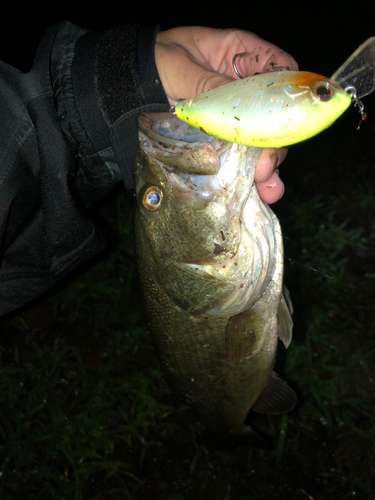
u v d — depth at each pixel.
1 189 0.29
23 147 0.29
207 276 0.29
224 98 0.19
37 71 0.28
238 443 0.47
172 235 0.28
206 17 1.05
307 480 0.51
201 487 0.52
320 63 0.92
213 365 0.37
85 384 0.59
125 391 0.59
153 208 0.28
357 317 0.63
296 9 1.01
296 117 0.18
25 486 0.52
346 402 0.56
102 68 0.28
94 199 0.35
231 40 0.30
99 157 0.30
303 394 0.57
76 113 0.29
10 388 0.58
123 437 0.55
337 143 0.82
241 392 0.40
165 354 0.38
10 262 0.33
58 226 0.30
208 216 0.27
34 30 1.04
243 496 0.51
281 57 0.28
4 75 0.29
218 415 0.43
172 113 0.25
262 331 0.35
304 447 0.53
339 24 0.97
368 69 0.19
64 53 0.29
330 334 0.62
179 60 0.28
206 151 0.25
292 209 0.73
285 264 0.68
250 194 0.29
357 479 0.50
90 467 0.53
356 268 0.68
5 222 0.30
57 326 0.65
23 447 0.54
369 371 0.59
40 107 0.28
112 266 0.69
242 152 0.26
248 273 0.30
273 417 0.55
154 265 0.31
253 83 0.19
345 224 0.71
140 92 0.28
